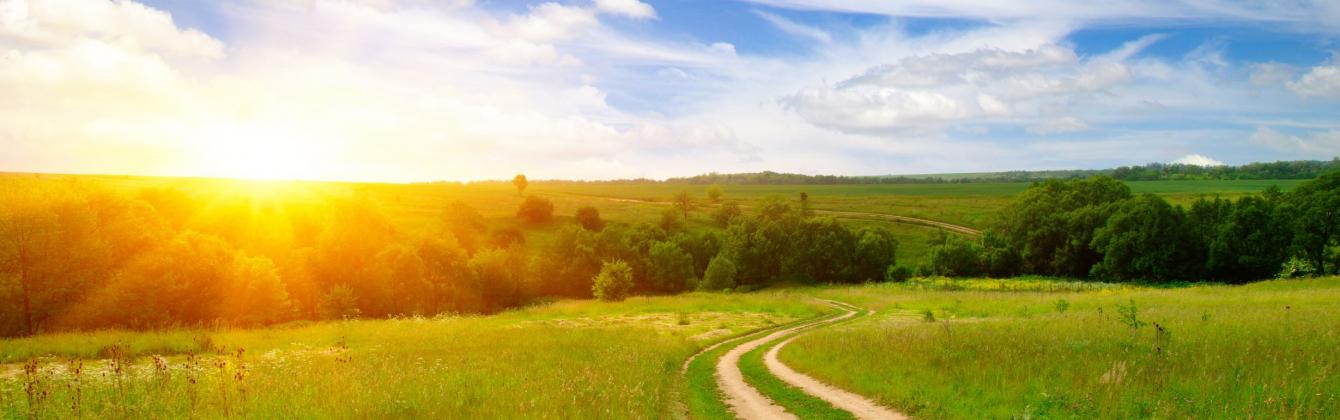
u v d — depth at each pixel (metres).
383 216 68.38
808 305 49.62
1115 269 84.38
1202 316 22.39
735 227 107.75
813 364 18.97
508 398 13.63
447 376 16.31
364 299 60.06
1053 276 94.31
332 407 12.42
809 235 101.44
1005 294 56.59
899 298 56.06
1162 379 12.59
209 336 26.39
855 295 63.69
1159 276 80.19
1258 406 10.50
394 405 12.67
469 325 35.00
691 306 47.91
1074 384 12.98
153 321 35.66
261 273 42.38
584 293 90.88
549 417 11.89
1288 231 74.12
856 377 16.28
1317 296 33.84
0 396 12.91
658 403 14.34
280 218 69.81
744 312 44.97
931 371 15.62
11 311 32.28
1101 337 18.75
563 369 18.05
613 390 14.62
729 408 14.58
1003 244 102.56
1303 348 14.88
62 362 19.69
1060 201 100.56
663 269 93.81
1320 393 10.89
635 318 41.09
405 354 22.25
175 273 38.09
